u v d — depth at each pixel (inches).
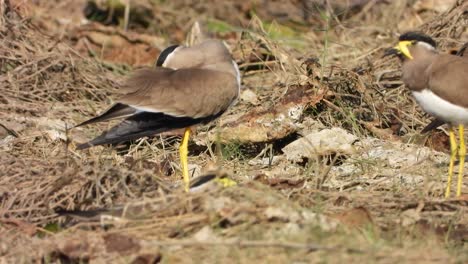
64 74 677.9
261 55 713.0
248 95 642.8
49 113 630.5
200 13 874.1
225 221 422.6
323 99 593.9
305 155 542.3
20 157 530.0
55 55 681.0
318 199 455.5
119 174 465.1
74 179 466.9
